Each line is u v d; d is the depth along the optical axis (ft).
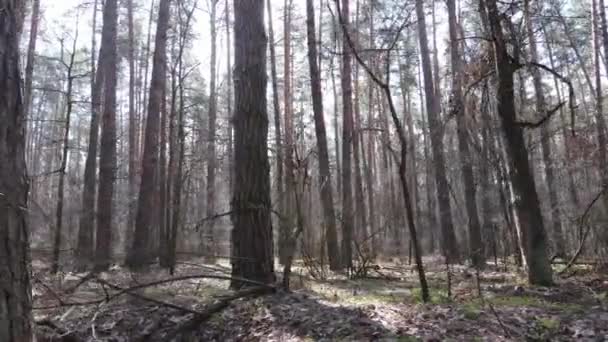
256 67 25.30
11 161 10.26
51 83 94.12
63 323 19.77
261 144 24.71
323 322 17.22
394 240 65.72
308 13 44.37
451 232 46.03
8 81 10.42
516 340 14.30
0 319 9.57
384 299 21.94
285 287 23.24
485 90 30.96
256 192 24.14
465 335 14.97
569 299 20.81
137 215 41.60
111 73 43.98
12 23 10.77
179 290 25.55
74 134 126.93
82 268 37.60
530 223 25.36
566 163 40.93
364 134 94.58
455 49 44.83
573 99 26.55
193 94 82.33
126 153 116.47
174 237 35.17
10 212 10.05
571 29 58.08
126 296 24.11
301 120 76.95
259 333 17.35
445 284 27.89
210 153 68.23
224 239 65.98
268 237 24.21
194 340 18.54
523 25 31.07
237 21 25.98
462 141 43.68
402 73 75.20
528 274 25.36
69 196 69.46
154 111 43.65
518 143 26.03
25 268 10.36
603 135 38.52
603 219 35.35
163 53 44.86
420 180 100.42
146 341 18.83
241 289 22.72
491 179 45.88
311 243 38.37
